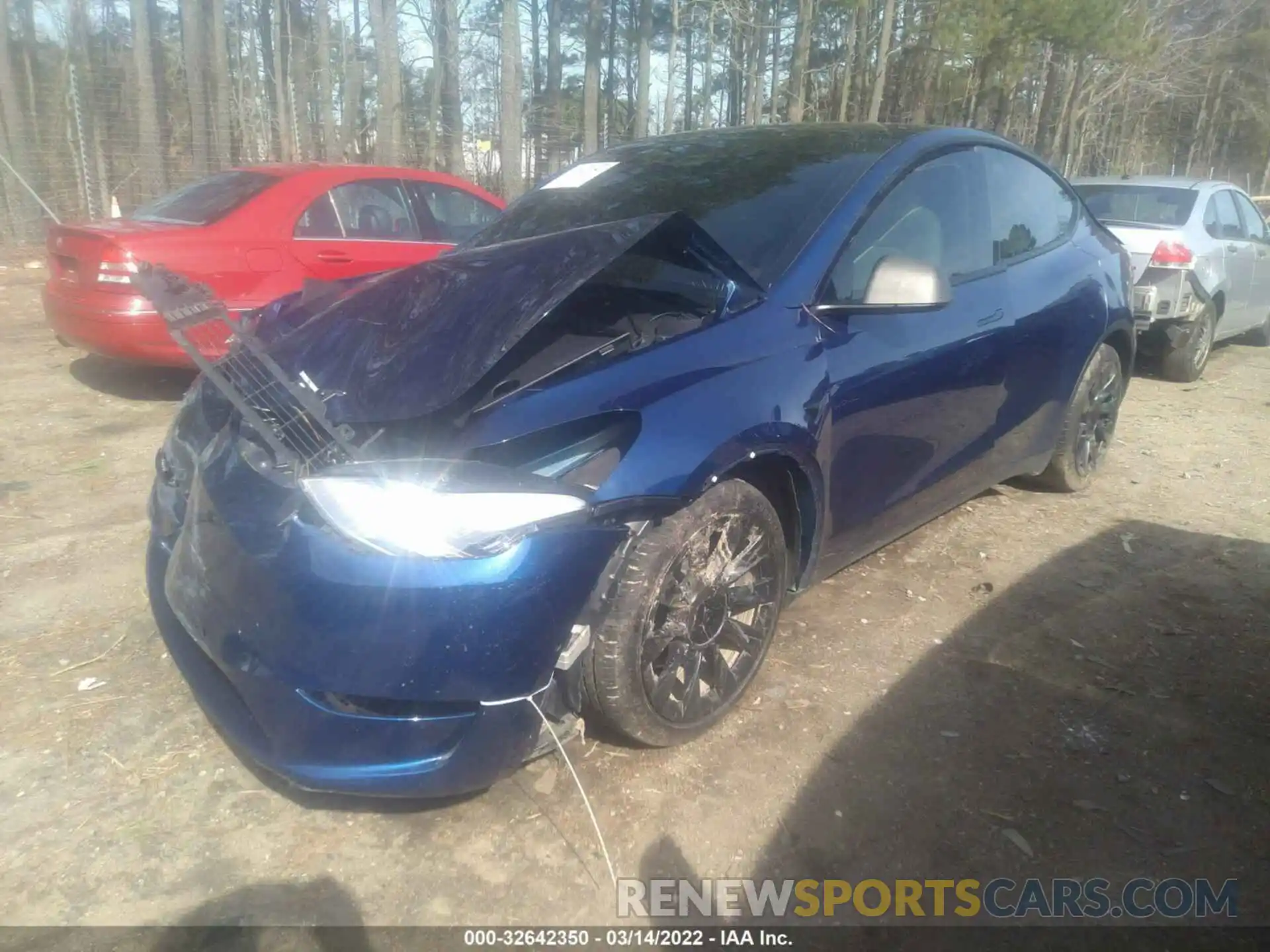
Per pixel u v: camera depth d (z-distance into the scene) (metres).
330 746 2.21
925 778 2.63
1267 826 2.48
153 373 6.91
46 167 12.58
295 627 2.17
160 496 2.94
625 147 4.17
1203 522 4.45
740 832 2.43
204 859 2.33
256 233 5.98
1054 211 4.38
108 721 2.84
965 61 23.16
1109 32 21.59
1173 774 2.67
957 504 3.88
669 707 2.61
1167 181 7.85
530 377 2.49
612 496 2.32
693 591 2.58
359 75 19.94
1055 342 4.05
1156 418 6.42
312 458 2.30
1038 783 2.62
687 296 2.84
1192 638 3.39
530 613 2.18
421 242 6.88
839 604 3.58
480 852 2.36
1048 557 4.02
